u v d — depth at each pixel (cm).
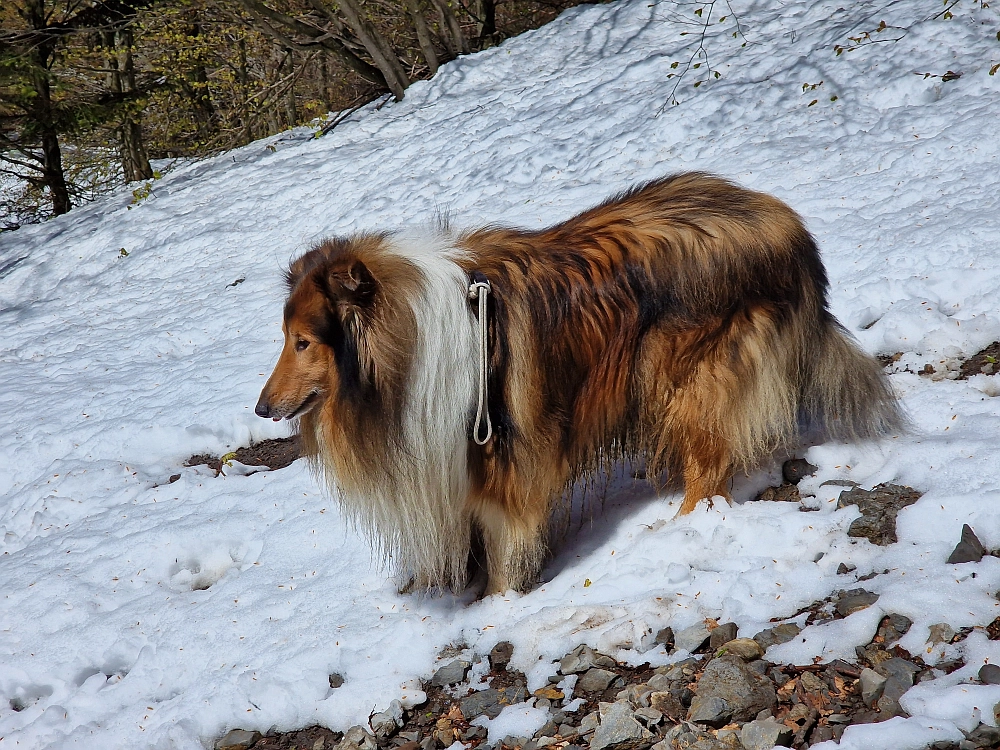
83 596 499
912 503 373
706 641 337
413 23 1611
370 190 1106
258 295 920
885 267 571
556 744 316
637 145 944
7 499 651
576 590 390
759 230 386
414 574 425
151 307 998
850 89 889
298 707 372
